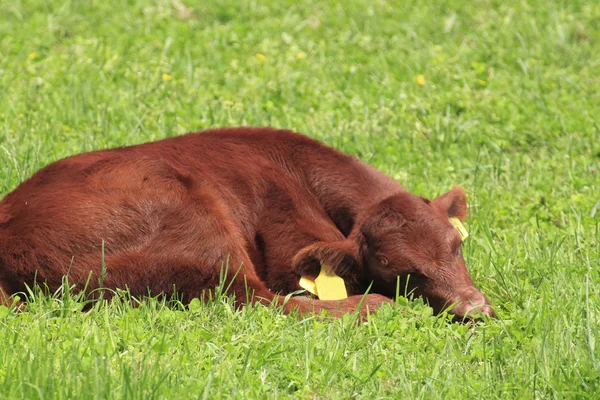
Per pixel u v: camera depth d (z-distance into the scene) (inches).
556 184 1110.4
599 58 1565.0
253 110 1283.2
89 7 1716.3
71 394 593.9
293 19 1691.7
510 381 650.2
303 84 1393.9
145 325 727.1
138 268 781.3
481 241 941.2
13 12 1678.2
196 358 671.1
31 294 751.1
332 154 908.0
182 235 790.5
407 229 786.2
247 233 849.5
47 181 801.6
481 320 755.4
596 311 763.4
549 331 713.0
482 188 1107.3
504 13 1759.4
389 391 644.7
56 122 1198.3
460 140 1237.1
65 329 697.6
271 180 864.9
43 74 1382.9
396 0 1829.5
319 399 634.8
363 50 1577.3
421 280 773.3
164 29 1627.7
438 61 1501.0
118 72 1406.3
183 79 1395.2
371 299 786.2
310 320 756.0
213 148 876.0
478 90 1411.2
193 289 791.1
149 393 598.2
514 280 844.0
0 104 1258.0
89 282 772.0
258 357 672.4
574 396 629.6
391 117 1284.4
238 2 1759.4
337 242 800.3
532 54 1568.7
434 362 673.6
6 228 775.7
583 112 1325.0
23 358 635.5
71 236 772.0
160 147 859.4
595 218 1007.0
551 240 942.4
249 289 792.9
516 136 1251.2
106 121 1215.6
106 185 794.8
